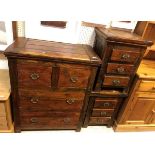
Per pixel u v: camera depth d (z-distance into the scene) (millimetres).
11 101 1581
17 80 1421
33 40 1627
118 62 1562
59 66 1404
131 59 1545
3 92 1488
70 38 1742
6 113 1556
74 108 1697
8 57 1294
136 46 1485
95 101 1774
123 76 1657
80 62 1403
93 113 1865
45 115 1688
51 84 1492
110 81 1657
